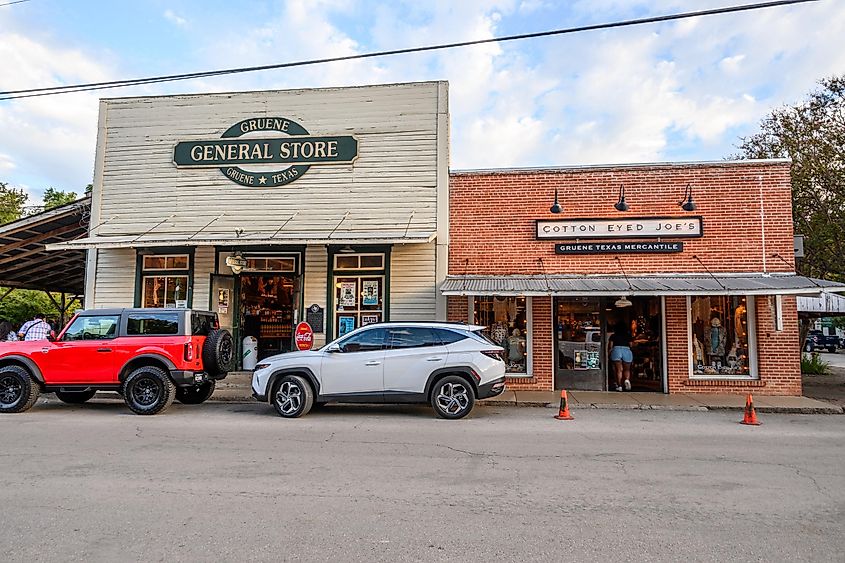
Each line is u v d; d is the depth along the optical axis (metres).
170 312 11.01
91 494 5.74
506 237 14.76
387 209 15.05
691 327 13.95
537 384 14.12
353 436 8.73
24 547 4.43
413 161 15.13
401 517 5.12
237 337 15.95
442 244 14.77
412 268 14.84
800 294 12.55
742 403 12.26
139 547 4.44
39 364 10.95
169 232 15.47
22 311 26.92
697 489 6.01
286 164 15.48
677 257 14.11
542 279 13.97
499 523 4.98
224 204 15.53
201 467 6.81
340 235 14.06
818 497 5.75
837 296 15.23
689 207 13.79
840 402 12.39
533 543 4.54
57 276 21.30
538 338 14.23
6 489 5.89
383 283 14.98
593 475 6.54
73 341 11.01
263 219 15.36
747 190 14.05
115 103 16.22
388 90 15.41
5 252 16.44
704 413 11.47
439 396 10.34
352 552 4.36
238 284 16.05
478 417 10.59
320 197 15.30
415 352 10.47
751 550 4.43
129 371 10.87
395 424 9.78
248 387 14.12
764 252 13.86
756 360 13.68
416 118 15.26
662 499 5.66
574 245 14.46
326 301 15.12
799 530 4.85
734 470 6.79
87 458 7.23
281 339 16.33
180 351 10.70
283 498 5.64
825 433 9.28
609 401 12.52
